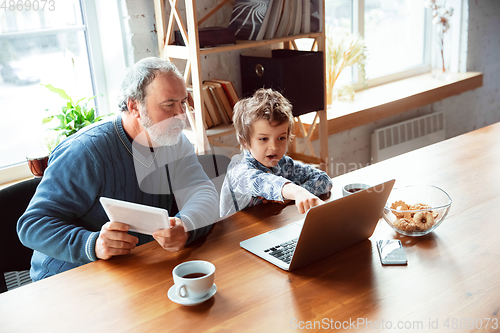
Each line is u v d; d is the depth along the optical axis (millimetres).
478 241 1220
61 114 2137
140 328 946
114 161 1481
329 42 2941
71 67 2385
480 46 3891
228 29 2172
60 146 1495
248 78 2506
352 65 3387
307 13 2412
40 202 1377
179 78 1443
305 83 2410
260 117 1498
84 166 1428
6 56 2186
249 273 1132
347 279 1086
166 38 2240
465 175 1663
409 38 3793
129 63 2309
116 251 1225
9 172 2270
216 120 2295
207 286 1015
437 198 1350
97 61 2420
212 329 930
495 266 1102
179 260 1215
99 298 1062
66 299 1065
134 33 2252
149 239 1548
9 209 1540
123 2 2197
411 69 3861
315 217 1041
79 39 2383
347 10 3318
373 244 1251
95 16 2357
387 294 1019
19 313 1019
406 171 1729
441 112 3672
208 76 2531
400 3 3629
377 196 1166
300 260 1124
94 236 1254
